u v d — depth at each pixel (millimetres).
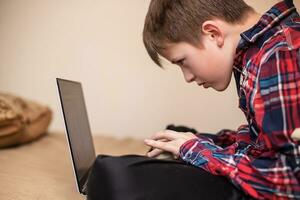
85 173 792
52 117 1685
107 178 485
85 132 952
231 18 643
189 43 638
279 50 533
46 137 1494
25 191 725
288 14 614
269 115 498
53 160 1049
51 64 1811
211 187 512
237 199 510
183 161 595
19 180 798
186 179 509
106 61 1705
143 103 1654
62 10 1760
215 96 1513
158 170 510
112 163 497
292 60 517
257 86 528
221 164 546
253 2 1226
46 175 862
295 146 481
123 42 1662
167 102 1605
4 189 731
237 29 640
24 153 1128
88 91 1748
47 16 1792
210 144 645
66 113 758
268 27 592
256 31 594
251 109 549
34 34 1825
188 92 1561
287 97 497
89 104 1749
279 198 494
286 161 490
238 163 536
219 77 652
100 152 1199
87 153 905
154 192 479
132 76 1663
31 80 1854
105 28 1689
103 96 1725
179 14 639
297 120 484
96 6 1693
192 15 634
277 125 488
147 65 1629
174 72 1579
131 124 1686
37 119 1424
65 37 1771
